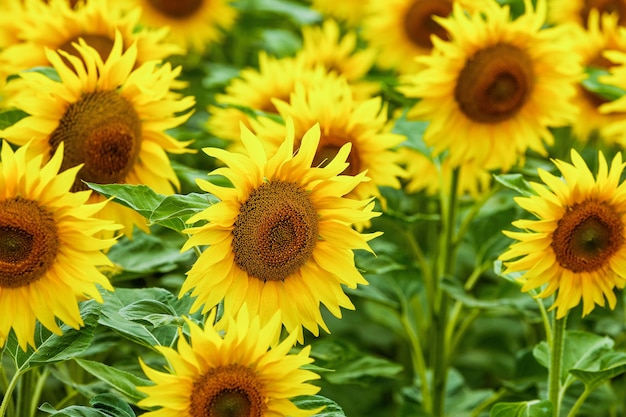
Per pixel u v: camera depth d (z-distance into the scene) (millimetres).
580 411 3252
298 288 2754
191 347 2693
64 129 2877
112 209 2918
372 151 3105
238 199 2699
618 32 3482
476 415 3279
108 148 2889
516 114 3225
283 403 2664
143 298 2822
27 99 2850
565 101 3246
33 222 2682
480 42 3189
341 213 2742
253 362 2652
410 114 3217
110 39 3164
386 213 3246
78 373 3213
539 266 2855
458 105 3211
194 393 2645
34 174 2674
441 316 3348
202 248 3076
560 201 2832
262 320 2740
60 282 2701
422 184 3494
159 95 2910
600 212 2838
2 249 2680
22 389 2971
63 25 3145
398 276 3426
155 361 3115
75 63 2865
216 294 2715
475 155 3225
